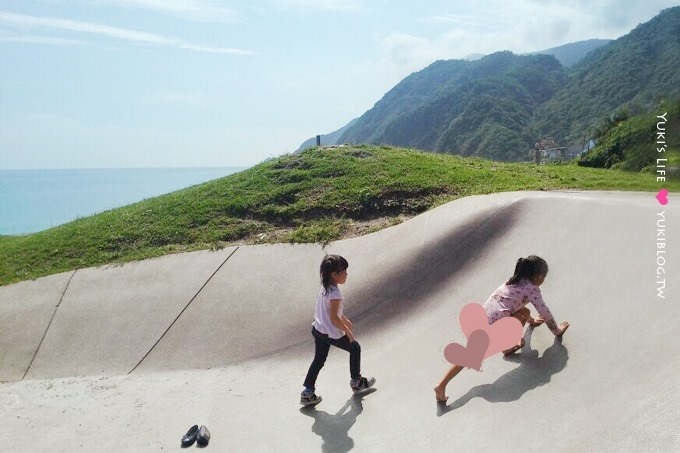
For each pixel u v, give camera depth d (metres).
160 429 4.57
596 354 3.90
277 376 5.43
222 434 4.36
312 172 10.47
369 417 4.19
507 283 4.24
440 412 3.93
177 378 5.68
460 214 7.29
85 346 6.48
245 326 6.43
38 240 9.91
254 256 7.80
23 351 6.54
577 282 5.02
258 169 11.66
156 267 7.93
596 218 6.00
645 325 3.95
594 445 2.97
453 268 6.38
